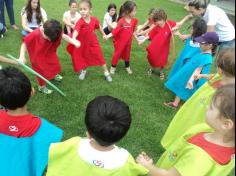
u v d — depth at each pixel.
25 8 6.24
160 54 5.38
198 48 4.43
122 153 2.00
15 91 2.33
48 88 4.86
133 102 4.83
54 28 4.23
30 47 4.40
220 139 1.92
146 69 5.95
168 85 4.71
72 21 6.79
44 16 6.43
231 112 1.75
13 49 6.00
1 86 2.33
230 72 2.35
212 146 1.92
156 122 4.41
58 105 4.50
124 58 5.60
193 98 3.17
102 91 5.02
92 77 5.40
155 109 4.71
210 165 1.85
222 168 1.87
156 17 5.25
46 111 4.34
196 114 3.12
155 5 10.89
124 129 1.93
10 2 6.73
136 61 6.25
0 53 5.76
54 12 8.51
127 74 5.68
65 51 6.23
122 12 5.37
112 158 1.95
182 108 3.26
